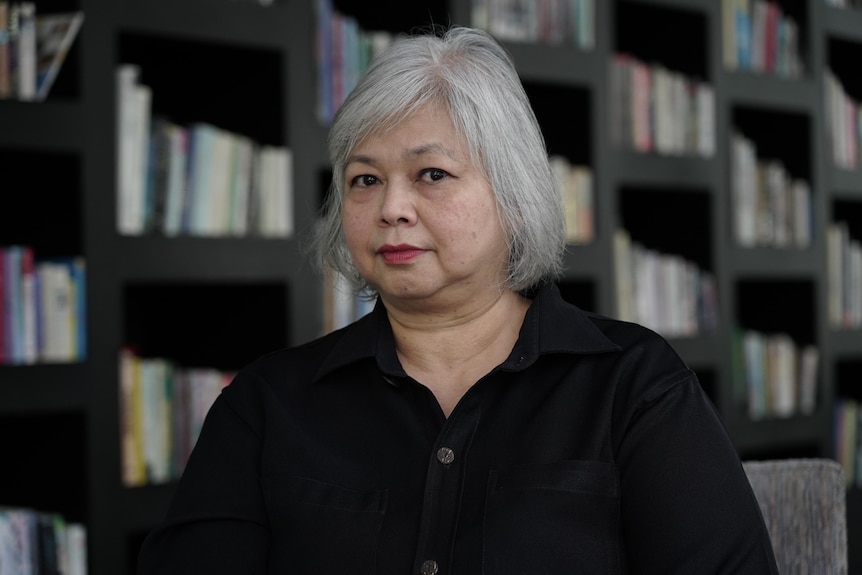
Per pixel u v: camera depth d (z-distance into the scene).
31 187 2.44
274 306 2.66
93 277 2.32
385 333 1.27
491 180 1.21
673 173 3.34
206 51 2.61
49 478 2.44
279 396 1.29
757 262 3.53
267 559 1.24
